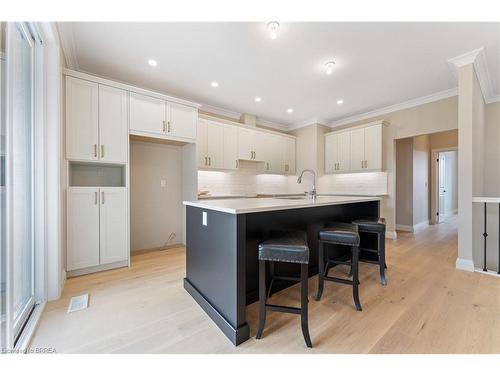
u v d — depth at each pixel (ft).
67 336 4.80
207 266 5.90
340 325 5.16
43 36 6.20
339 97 12.52
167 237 12.42
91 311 5.79
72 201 7.95
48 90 6.44
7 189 4.21
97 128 8.52
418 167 17.98
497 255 10.93
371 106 13.92
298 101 13.10
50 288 6.38
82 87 8.23
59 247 6.59
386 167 14.30
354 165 14.93
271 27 6.77
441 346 4.46
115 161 8.91
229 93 12.03
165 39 7.56
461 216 8.75
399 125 13.65
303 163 17.08
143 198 11.68
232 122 13.93
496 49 8.04
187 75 10.03
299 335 4.84
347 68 9.40
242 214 4.79
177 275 8.28
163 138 10.38
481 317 5.44
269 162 16.01
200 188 13.83
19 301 5.33
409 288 7.06
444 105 11.87
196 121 11.45
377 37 7.44
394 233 13.96
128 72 9.76
